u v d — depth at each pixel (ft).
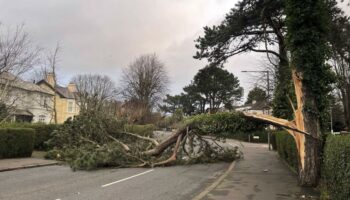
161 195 41.24
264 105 153.89
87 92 239.09
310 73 46.52
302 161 46.83
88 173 61.11
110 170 66.03
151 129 107.24
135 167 70.44
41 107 229.04
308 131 46.39
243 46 95.14
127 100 269.85
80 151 69.82
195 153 77.20
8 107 144.05
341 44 83.82
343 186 28.63
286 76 63.31
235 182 51.01
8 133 77.87
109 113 88.28
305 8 46.24
